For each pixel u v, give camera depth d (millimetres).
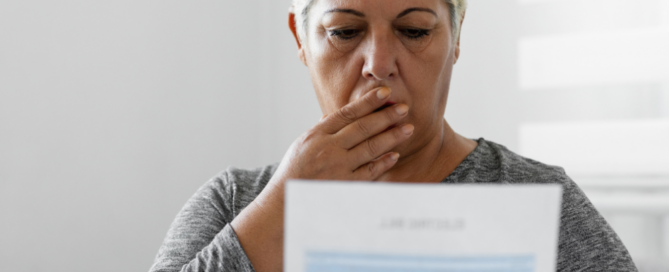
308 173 598
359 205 390
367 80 635
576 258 639
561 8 1848
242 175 852
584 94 1826
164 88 1955
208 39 2096
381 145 606
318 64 671
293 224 396
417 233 387
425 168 709
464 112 1970
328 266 396
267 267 590
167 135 1960
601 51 1802
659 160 1734
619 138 1780
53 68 1672
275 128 2279
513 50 1904
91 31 1761
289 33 2246
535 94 1883
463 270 388
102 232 1783
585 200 691
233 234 603
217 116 2125
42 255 1644
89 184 1752
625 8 1772
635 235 1744
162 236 1951
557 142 1857
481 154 736
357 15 619
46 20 1657
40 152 1643
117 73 1823
